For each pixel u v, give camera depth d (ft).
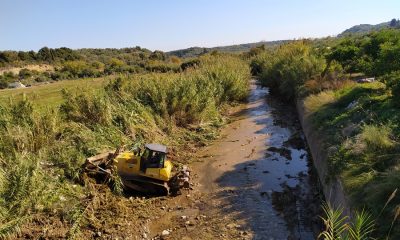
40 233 30.48
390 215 23.86
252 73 164.86
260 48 216.95
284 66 97.19
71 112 52.44
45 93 82.79
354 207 27.20
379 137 34.47
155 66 147.43
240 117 81.61
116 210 35.86
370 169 31.68
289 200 39.22
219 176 46.70
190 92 69.87
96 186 38.73
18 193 32.27
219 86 88.74
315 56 95.14
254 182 44.29
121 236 32.45
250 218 35.73
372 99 50.16
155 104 64.64
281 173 46.88
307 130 57.36
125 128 54.34
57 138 46.01
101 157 42.32
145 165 40.50
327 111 56.49
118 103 58.70
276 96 105.81
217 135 65.41
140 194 40.68
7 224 29.35
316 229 33.30
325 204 35.83
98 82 68.44
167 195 40.91
